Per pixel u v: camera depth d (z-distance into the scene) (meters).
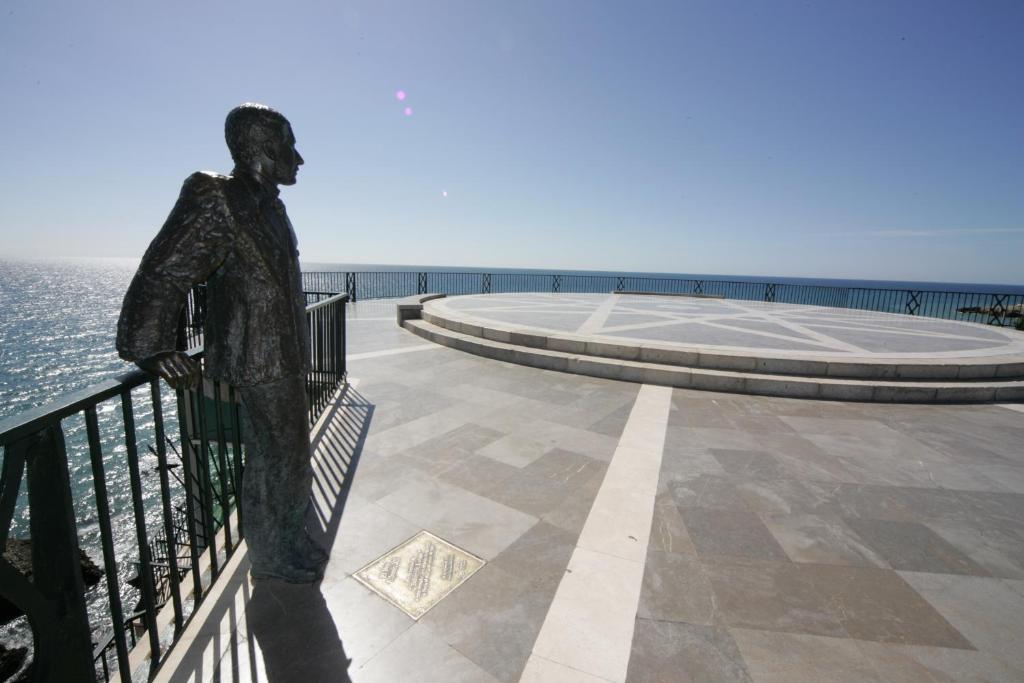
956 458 4.34
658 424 5.02
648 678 1.99
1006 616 2.38
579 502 3.37
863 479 3.87
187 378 1.84
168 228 1.82
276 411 2.27
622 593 2.48
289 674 1.97
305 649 2.09
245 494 2.43
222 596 2.40
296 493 2.47
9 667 8.48
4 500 1.21
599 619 2.30
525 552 2.79
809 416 5.45
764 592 2.51
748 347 7.78
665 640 2.19
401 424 4.81
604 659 2.07
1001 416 5.61
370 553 2.76
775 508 3.37
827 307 17.97
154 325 1.78
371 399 5.62
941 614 2.38
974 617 2.37
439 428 4.71
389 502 3.30
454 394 5.89
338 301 5.72
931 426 5.21
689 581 2.58
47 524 1.42
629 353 7.11
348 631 2.20
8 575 1.26
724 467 4.02
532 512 3.22
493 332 8.45
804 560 2.79
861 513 3.34
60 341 45.59
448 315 10.20
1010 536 3.09
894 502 3.50
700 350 6.91
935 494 3.64
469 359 7.89
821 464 4.14
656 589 2.51
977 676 2.03
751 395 6.23
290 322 2.18
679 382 6.49
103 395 1.56
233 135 2.05
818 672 2.03
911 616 2.37
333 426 4.72
